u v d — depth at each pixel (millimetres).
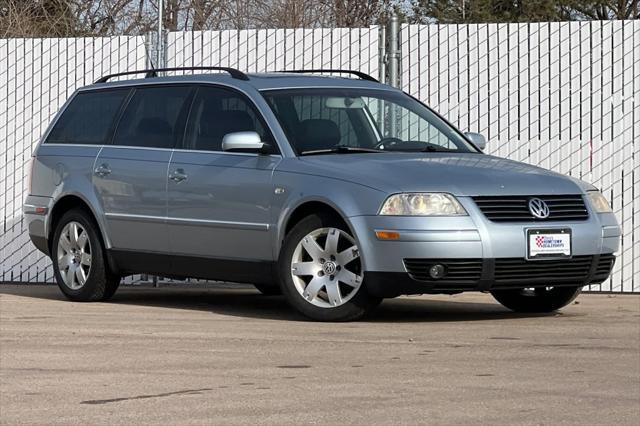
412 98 13422
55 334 10617
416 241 10930
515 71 15508
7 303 13836
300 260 11688
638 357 9203
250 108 12555
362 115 12766
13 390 7891
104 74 17094
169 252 13031
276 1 32188
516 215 11242
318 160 11828
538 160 15445
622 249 15102
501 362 8953
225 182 12391
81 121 14336
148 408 7297
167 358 9164
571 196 11633
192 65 16719
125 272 13742
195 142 12891
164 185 12992
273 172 11984
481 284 11094
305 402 7438
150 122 13477
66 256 14164
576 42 15297
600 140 15242
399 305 13602
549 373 8469
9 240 17328
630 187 15141
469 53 15672
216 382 8133
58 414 7156
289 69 16359
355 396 7625
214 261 12586
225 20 33344
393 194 11086
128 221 13391
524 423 6879
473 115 15672
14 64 17406
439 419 6965
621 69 15148
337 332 10695
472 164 11789
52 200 14305
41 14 31438
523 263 11195
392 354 9352
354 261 11398
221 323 11492
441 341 10094
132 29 33594
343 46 16188
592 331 10812
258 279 12219
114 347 9758
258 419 6973
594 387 7941
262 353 9406
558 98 15375
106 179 13633
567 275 11500
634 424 6867
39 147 14711
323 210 11602
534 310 12734
